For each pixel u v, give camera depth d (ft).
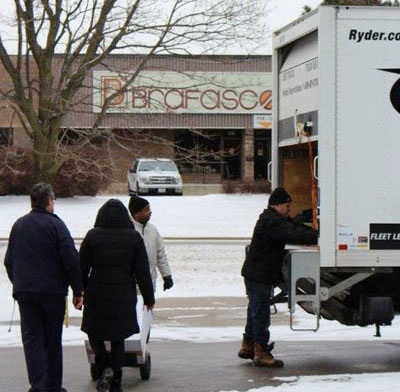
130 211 33.47
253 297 32.58
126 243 28.02
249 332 33.96
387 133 31.37
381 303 32.14
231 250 79.51
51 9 63.36
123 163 138.31
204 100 153.28
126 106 70.79
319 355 36.04
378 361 34.63
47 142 64.49
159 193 131.23
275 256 32.53
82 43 63.57
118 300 27.68
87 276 28.19
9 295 56.70
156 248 33.50
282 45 36.73
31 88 63.87
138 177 131.54
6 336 41.06
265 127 156.04
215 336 41.01
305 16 33.50
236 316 47.52
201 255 75.61
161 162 133.59
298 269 30.96
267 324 32.78
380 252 31.30
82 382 30.86
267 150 163.32
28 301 26.84
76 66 78.38
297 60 35.50
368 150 31.32
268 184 131.75
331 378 30.76
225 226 106.52
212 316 47.55
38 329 26.96
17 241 27.17
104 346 28.81
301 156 38.24
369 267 31.37
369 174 31.30
